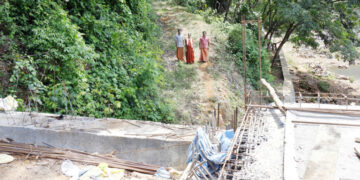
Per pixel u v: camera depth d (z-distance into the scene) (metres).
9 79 7.00
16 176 4.80
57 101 7.12
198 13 20.06
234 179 4.07
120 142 5.82
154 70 10.14
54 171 5.02
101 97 8.02
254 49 15.56
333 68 22.53
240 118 10.80
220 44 15.50
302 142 4.87
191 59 13.22
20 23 7.97
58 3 9.14
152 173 5.19
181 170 5.79
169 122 9.59
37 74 7.38
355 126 5.20
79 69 7.80
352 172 4.07
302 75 20.11
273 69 18.44
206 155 5.03
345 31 16.69
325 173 4.03
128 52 10.69
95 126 6.25
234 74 13.68
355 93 17.95
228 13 22.47
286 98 12.66
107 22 10.17
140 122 6.64
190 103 10.68
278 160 4.40
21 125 5.95
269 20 18.77
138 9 14.06
